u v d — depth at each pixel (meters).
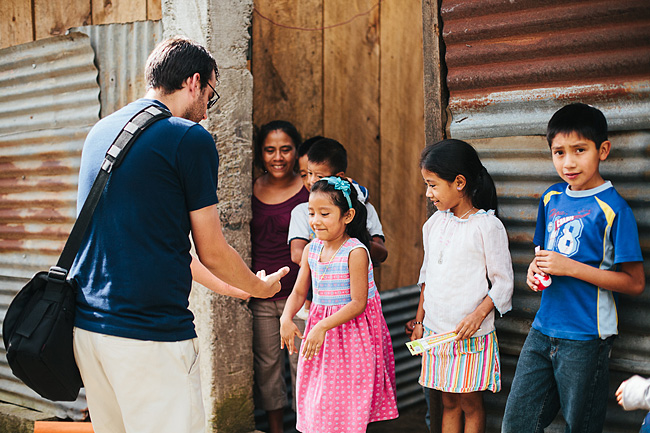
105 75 3.67
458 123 2.83
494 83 2.71
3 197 4.11
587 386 2.27
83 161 2.13
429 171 2.61
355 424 2.73
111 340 1.97
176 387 2.05
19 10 4.01
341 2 4.24
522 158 2.68
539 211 2.52
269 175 3.71
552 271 2.26
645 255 2.39
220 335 3.33
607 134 2.45
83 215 2.03
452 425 2.77
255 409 3.67
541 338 2.40
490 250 2.56
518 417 2.41
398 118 4.49
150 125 2.07
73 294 2.05
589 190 2.31
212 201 2.11
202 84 2.26
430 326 2.71
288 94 4.11
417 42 4.52
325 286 2.86
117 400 2.03
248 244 3.48
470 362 2.59
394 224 4.50
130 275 1.98
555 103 2.58
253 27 3.91
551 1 2.53
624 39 2.39
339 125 4.29
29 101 3.97
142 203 2.00
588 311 2.27
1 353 4.13
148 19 3.56
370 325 2.88
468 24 2.75
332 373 2.78
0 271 4.13
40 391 2.11
